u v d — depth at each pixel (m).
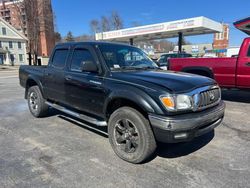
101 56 3.98
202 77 3.77
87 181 2.96
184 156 3.62
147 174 3.12
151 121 3.07
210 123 3.43
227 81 6.97
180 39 24.48
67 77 4.55
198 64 7.46
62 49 4.96
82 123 4.89
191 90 3.17
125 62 4.23
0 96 9.23
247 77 6.55
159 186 2.85
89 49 4.21
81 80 4.19
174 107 3.00
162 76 3.56
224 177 3.02
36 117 5.82
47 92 5.34
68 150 3.87
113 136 3.63
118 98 3.50
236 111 6.25
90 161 3.49
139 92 3.20
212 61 7.18
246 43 6.54
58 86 4.89
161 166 3.33
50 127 5.07
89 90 4.04
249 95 8.57
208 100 3.39
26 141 4.28
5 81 15.91
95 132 4.70
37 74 5.59
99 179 3.01
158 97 3.04
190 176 3.06
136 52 4.67
